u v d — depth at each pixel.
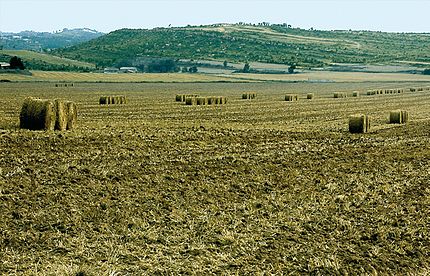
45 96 75.06
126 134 32.41
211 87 122.94
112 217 17.14
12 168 22.25
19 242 14.98
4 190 18.95
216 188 21.14
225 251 15.02
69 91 92.19
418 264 14.77
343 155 29.16
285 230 16.78
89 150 27.03
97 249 14.71
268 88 121.44
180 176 22.66
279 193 20.86
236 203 19.27
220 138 33.41
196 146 29.98
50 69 183.88
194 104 64.12
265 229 16.78
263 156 27.94
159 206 18.53
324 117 51.34
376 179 23.45
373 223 17.58
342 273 13.98
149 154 26.88
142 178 21.91
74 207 17.80
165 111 54.03
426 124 45.12
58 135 30.25
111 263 13.86
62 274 12.94
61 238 15.33
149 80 148.00
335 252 15.23
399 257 15.16
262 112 55.53
